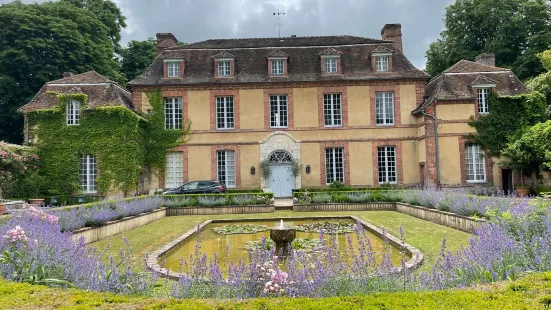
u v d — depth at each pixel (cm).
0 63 3444
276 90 2820
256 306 436
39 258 628
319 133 2797
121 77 4244
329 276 566
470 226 1312
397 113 2781
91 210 1380
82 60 3809
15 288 497
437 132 2555
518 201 1244
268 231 1530
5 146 2358
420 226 1512
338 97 2844
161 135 2789
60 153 2572
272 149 2786
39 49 3562
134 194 2573
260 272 561
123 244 1223
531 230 800
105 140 2570
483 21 4072
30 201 2247
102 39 4225
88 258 682
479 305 412
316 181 2773
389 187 2711
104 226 1360
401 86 2792
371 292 549
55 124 2589
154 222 1839
